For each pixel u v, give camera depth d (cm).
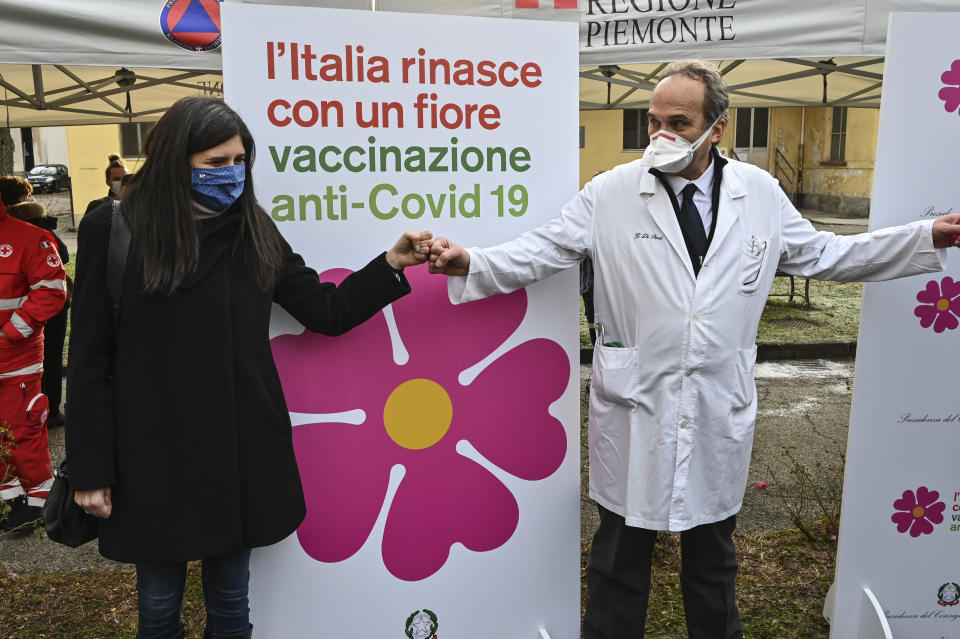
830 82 782
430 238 224
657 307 231
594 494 254
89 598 352
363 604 250
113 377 195
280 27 225
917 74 253
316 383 240
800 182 2412
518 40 243
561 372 259
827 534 399
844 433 581
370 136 235
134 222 190
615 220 238
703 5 351
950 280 263
